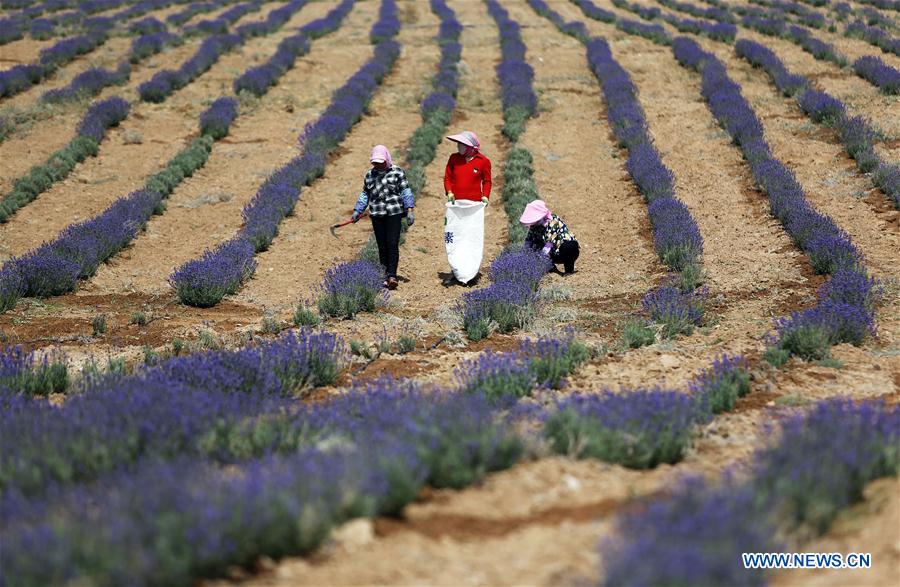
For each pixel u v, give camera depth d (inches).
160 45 4527.6
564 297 1705.2
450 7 6161.4
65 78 3905.0
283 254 2146.9
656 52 4345.5
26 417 831.1
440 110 3385.8
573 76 3961.6
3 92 3548.2
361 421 836.0
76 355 1370.6
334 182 2758.4
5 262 1910.7
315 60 4379.9
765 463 706.2
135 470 697.0
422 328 1493.6
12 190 2600.9
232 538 551.5
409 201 1800.0
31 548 510.9
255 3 6402.6
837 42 4192.9
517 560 582.9
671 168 2706.7
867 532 625.9
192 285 1724.9
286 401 991.0
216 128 3193.9
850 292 1448.1
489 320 1485.0
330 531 600.1
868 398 1031.6
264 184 2615.7
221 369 1045.8
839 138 2765.7
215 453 767.1
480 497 697.6
